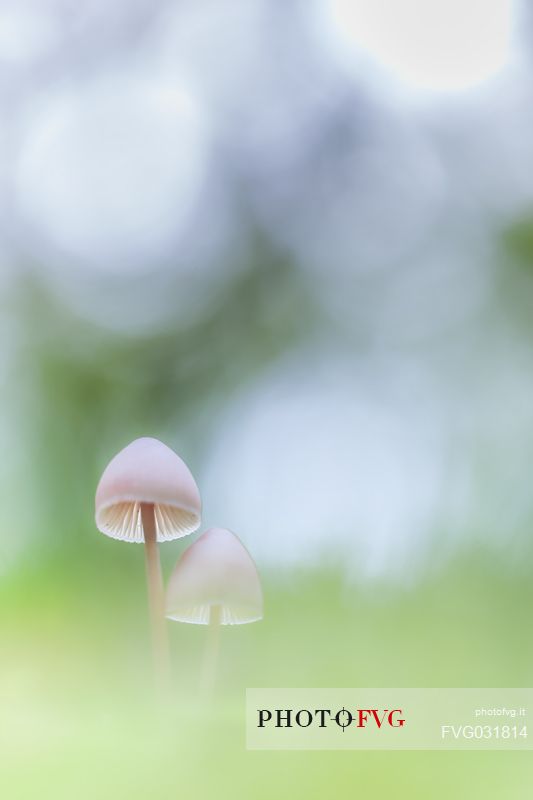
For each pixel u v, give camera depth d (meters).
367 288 0.96
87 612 0.52
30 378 0.87
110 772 0.23
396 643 0.34
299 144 1.02
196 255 0.97
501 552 0.47
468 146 1.00
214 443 0.84
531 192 0.98
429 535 0.51
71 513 0.73
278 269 0.97
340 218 1.00
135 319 0.92
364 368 0.91
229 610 0.29
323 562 0.47
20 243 0.96
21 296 0.93
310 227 0.99
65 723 0.24
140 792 0.23
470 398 0.82
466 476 0.62
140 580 0.61
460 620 0.37
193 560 0.28
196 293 0.95
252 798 0.23
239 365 0.92
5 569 0.55
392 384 0.87
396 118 1.02
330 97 1.03
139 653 0.49
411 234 0.99
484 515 0.56
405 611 0.39
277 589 0.45
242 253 0.98
